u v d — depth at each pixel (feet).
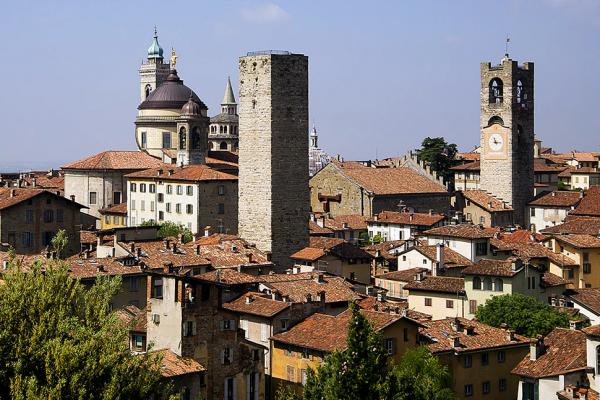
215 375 391.65
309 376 345.72
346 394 326.44
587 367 385.50
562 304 543.39
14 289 286.66
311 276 536.01
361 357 332.39
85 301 297.12
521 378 404.16
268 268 613.93
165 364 358.84
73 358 266.57
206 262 578.66
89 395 263.49
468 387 444.96
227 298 496.23
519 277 533.96
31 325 281.13
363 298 521.24
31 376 261.24
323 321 459.32
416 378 349.41
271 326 462.60
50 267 305.94
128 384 272.92
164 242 597.93
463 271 550.36
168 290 387.34
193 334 385.09
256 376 409.69
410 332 440.86
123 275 523.70
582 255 622.13
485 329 465.47
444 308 549.13
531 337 469.57
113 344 277.85
